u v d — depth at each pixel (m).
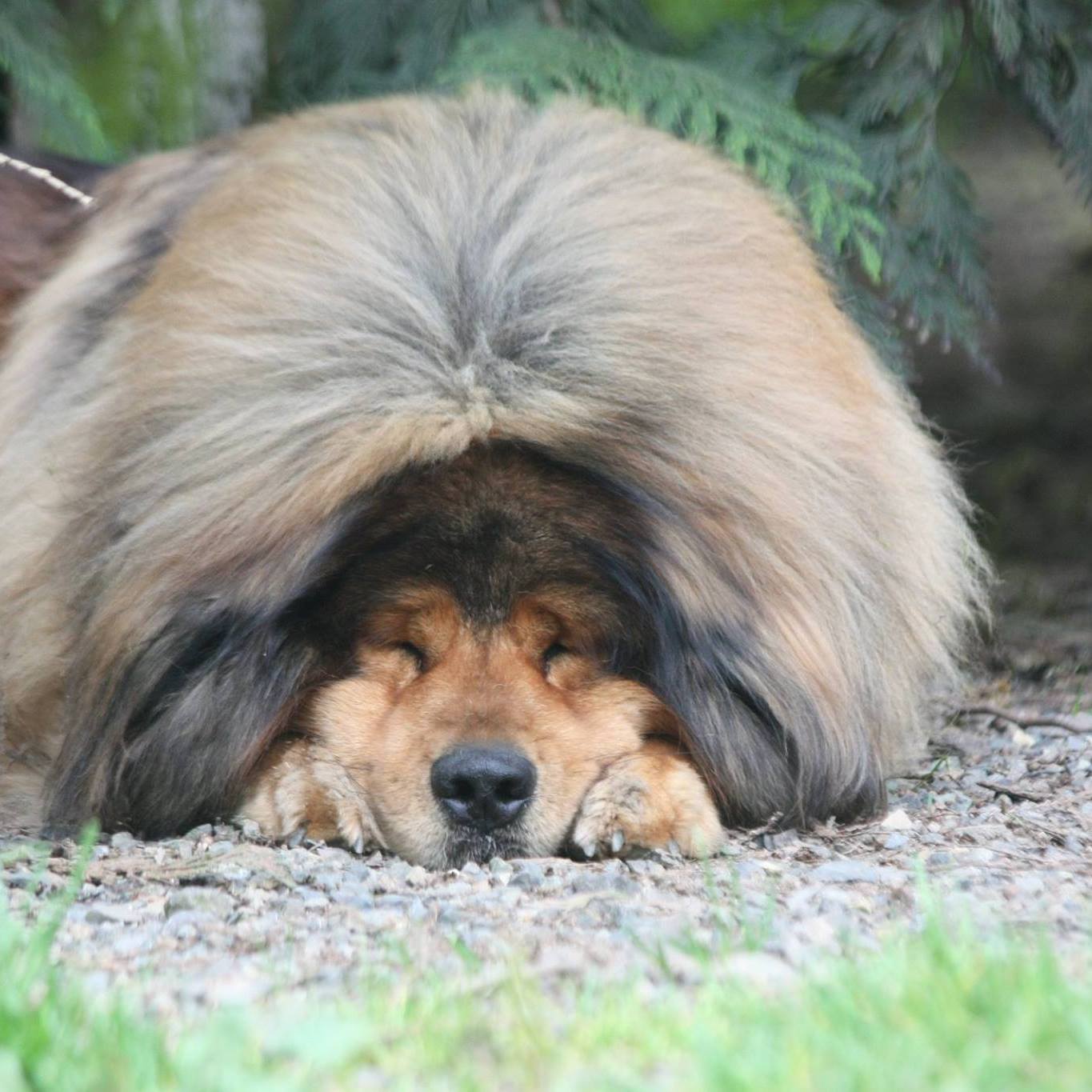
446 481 7.80
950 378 23.08
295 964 6.04
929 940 5.57
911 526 8.99
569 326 7.88
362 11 13.52
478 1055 4.95
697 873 7.49
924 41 12.58
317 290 7.94
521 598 7.95
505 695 7.94
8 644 8.90
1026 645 14.30
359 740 8.07
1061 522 19.16
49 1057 4.85
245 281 8.05
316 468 7.73
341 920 6.68
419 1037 5.08
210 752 8.03
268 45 15.98
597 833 7.97
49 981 5.30
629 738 8.13
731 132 11.45
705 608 7.95
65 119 13.22
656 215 8.32
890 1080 4.48
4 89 14.60
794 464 8.12
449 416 7.70
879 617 8.59
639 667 8.14
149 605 7.95
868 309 12.30
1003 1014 4.86
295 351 7.85
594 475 7.80
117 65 14.74
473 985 5.57
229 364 7.93
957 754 10.52
